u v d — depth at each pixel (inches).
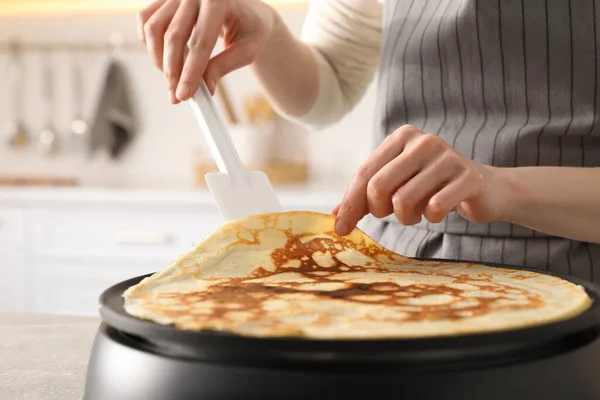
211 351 23.7
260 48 41.0
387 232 42.2
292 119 54.0
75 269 97.9
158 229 95.2
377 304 26.6
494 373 23.3
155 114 118.1
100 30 118.8
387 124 43.1
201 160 112.4
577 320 24.7
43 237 98.7
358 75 53.7
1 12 120.9
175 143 117.9
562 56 37.5
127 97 117.6
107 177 119.9
